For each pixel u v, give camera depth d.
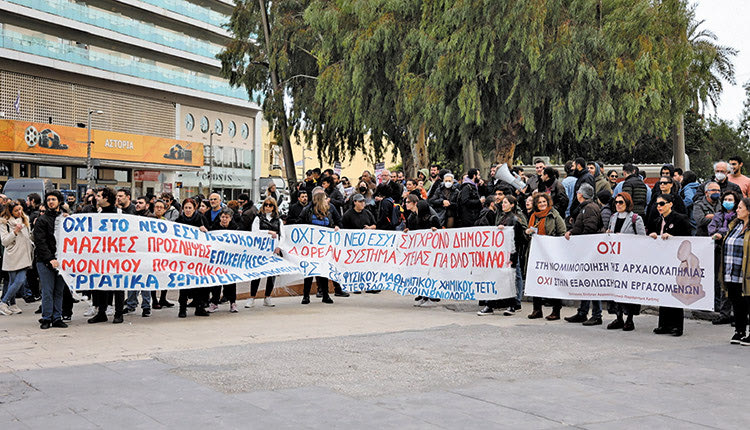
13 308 12.80
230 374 7.30
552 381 7.07
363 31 28.02
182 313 11.90
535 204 11.74
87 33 48.16
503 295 11.98
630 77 24.45
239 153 64.12
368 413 5.86
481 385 6.88
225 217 12.69
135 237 11.40
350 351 8.59
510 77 25.77
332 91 29.62
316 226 13.62
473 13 24.27
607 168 23.86
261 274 12.76
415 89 26.38
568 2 25.30
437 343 9.16
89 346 9.10
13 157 41.75
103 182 50.41
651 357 8.33
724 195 10.69
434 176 16.12
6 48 41.78
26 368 7.68
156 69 53.22
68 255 11.02
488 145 28.45
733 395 6.54
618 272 10.55
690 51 26.59
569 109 24.69
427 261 13.09
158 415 5.79
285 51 35.38
